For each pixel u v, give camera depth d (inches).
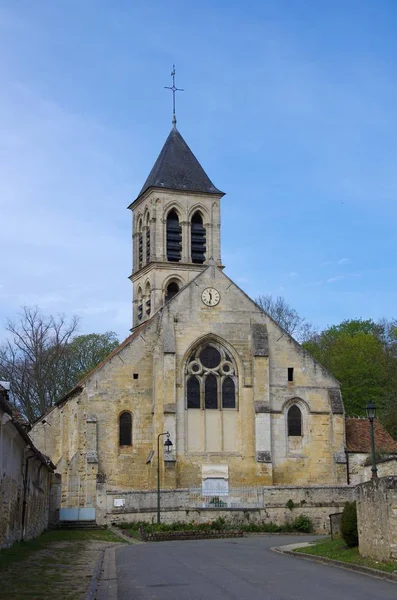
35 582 880.9
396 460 1894.7
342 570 994.1
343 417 2541.8
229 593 772.0
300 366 2571.4
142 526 2047.2
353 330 4200.3
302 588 798.5
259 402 2485.2
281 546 1499.8
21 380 3218.5
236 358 2529.5
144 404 2456.9
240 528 2166.6
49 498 2193.7
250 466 2460.6
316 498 2272.4
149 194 3014.3
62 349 3324.3
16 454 1334.9
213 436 2464.3
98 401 2422.5
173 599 738.8
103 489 2239.2
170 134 3174.2
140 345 2490.2
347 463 2516.0
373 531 1038.4
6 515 1232.8
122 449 2412.6
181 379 2472.9
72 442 2544.3
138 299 3078.2
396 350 3710.6
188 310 2524.6
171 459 2385.6
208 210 3029.0
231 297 2566.4
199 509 2217.0
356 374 3459.6
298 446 2514.8
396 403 2987.2
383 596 722.8
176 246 2972.4
